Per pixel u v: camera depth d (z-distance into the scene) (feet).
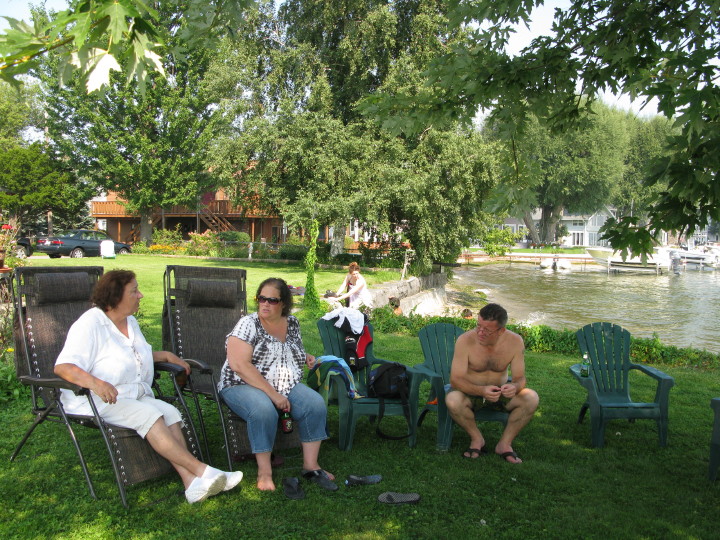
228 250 101.71
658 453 15.99
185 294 16.25
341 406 15.15
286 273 72.84
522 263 163.53
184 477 11.92
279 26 89.92
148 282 54.24
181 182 107.24
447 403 15.05
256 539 10.59
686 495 13.25
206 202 137.08
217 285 16.19
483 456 15.21
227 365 13.78
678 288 100.42
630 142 192.95
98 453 14.20
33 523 10.77
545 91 16.40
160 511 11.49
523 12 16.11
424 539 10.85
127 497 12.00
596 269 146.20
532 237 223.51
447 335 18.20
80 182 118.52
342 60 85.40
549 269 143.43
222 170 80.02
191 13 11.98
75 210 116.57
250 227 138.72
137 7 7.77
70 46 7.96
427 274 80.79
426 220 72.43
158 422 11.75
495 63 15.33
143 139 101.55
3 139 127.34
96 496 11.89
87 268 14.74
